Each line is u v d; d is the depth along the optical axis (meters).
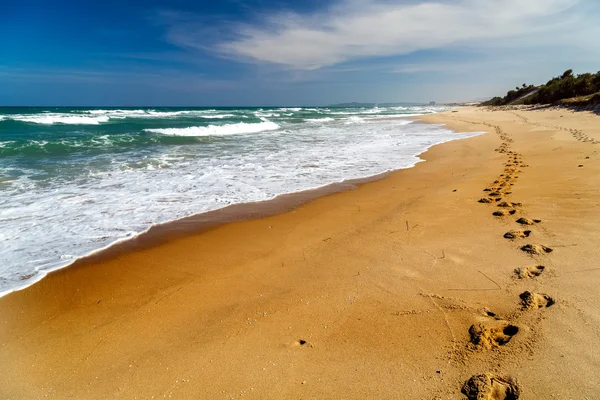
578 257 3.62
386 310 3.20
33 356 2.90
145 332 3.15
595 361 2.27
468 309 3.06
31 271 4.24
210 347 2.90
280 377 2.52
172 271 4.27
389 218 5.73
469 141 15.40
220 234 5.39
